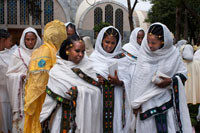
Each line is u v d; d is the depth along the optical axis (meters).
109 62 3.91
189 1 15.03
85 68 3.18
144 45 3.60
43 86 3.57
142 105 3.57
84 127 3.09
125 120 3.85
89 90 3.14
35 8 15.98
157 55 3.56
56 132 3.12
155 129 3.55
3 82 4.89
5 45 5.06
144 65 3.58
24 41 4.52
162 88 3.51
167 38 3.47
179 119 3.51
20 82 4.42
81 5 26.80
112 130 3.76
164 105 3.50
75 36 3.18
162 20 26.69
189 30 28.64
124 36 25.84
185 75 3.66
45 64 3.59
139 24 30.88
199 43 10.80
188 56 6.79
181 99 3.55
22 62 4.48
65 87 3.08
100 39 3.99
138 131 3.64
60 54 3.24
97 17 24.98
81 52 3.12
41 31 22.86
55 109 3.16
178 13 14.48
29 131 3.73
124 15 25.70
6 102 4.93
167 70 3.55
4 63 4.94
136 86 3.62
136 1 12.01
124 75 3.98
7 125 4.98
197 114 6.57
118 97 3.84
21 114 4.41
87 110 3.11
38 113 3.69
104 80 3.80
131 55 4.78
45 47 3.69
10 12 22.61
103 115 3.74
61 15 23.25
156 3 25.06
